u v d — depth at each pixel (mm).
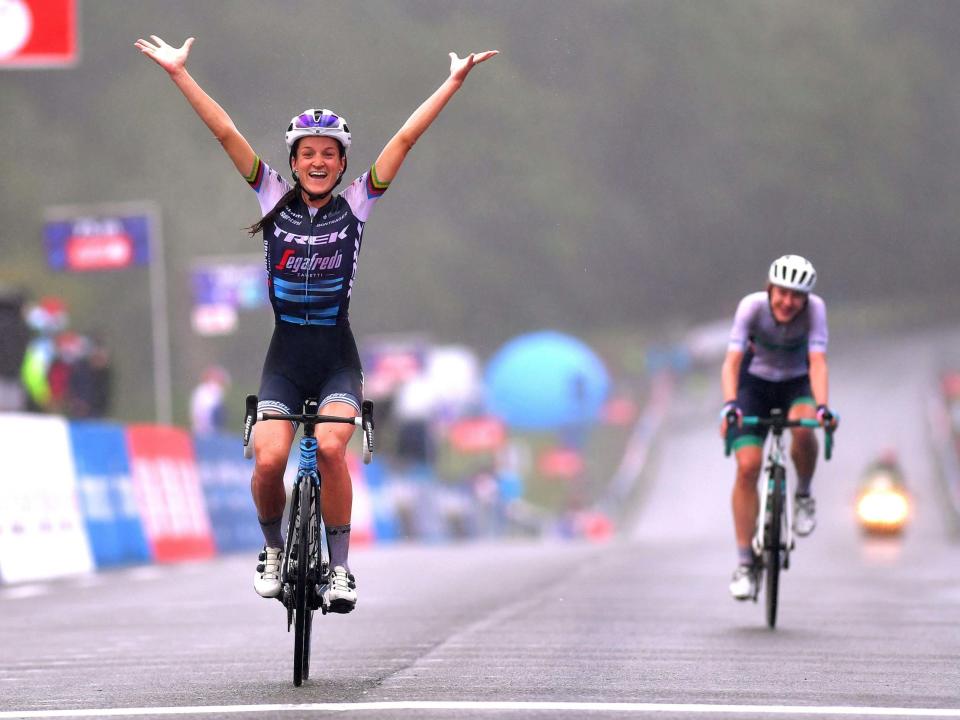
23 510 46094
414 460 117188
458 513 120688
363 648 25328
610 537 177500
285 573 20094
